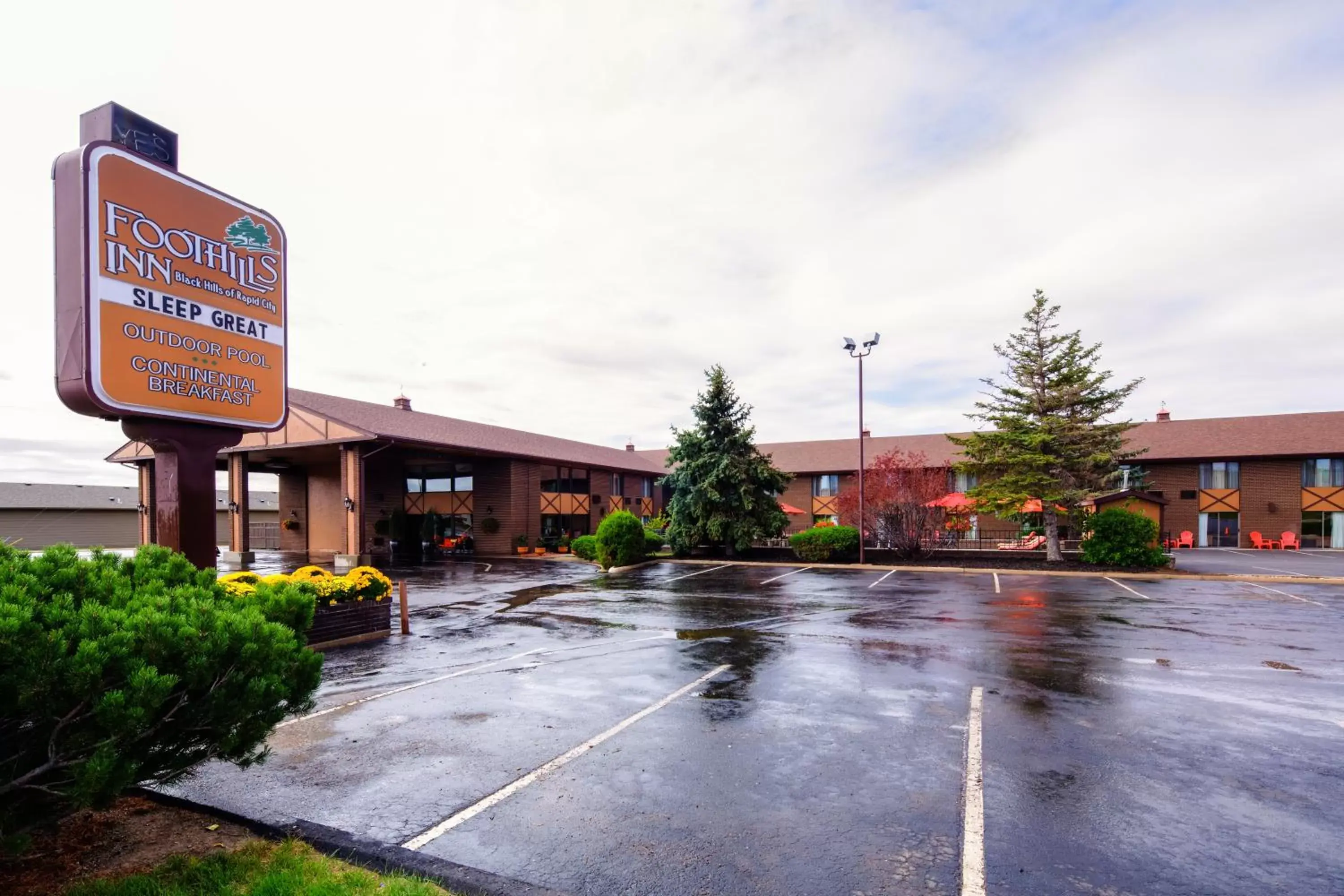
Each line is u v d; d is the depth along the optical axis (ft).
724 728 20.43
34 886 11.04
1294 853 12.74
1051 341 78.84
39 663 9.30
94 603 10.84
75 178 19.63
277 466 115.03
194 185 22.44
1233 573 66.85
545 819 14.25
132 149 21.59
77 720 10.03
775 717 21.43
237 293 23.86
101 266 19.58
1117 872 12.07
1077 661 29.12
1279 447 109.19
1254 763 17.30
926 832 13.58
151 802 14.99
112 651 9.86
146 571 13.71
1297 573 66.69
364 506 83.76
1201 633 35.47
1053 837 13.39
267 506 162.09
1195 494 114.01
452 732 20.17
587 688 25.20
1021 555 81.56
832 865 12.30
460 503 105.19
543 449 114.01
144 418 21.12
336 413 87.10
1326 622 38.81
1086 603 47.37
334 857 12.42
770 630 37.35
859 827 13.84
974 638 34.55
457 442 92.38
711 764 17.44
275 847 12.71
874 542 91.91
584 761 17.71
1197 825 13.89
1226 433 117.60
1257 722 20.67
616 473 130.21
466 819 14.28
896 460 86.48
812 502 138.21
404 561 89.04
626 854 12.75
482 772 16.93
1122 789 15.67
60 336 19.85
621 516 77.51
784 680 26.25
